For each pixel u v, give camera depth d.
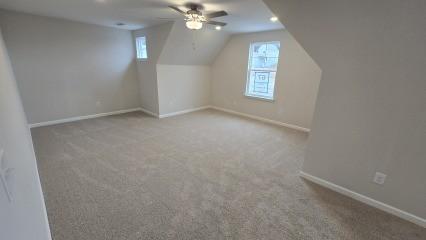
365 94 1.87
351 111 1.98
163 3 2.88
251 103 5.28
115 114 5.40
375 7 1.64
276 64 4.64
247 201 2.06
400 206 1.86
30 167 1.57
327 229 1.72
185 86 5.58
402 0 1.53
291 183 2.38
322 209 1.96
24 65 3.92
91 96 4.92
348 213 1.91
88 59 4.68
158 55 4.67
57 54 4.25
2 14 3.53
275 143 3.59
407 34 1.57
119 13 3.49
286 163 2.87
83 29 4.45
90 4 3.00
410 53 1.59
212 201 2.05
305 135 4.04
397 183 1.84
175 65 5.18
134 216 1.83
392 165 1.84
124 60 5.29
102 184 2.29
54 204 1.95
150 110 5.50
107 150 3.18
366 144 1.95
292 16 2.04
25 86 4.01
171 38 4.32
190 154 3.09
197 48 5.04
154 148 3.28
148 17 3.74
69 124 4.47
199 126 4.50
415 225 1.78
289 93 4.47
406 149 1.75
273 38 4.50
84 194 2.11
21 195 0.77
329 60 2.00
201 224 1.75
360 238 1.64
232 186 2.30
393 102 1.74
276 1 2.08
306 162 2.45
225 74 5.74
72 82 4.57
